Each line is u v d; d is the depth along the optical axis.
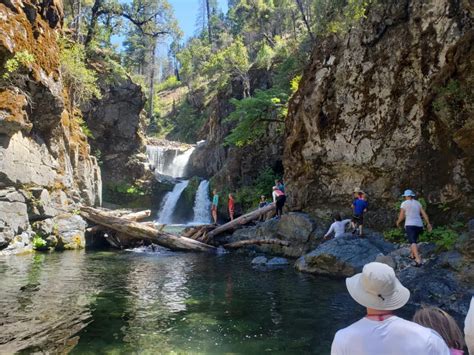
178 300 7.80
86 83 21.34
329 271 10.45
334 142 13.66
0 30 12.37
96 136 29.12
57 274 10.04
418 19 11.56
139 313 6.85
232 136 21.23
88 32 29.08
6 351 5.05
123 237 16.09
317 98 13.97
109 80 29.22
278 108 21.36
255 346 5.40
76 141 18.91
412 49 11.70
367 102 12.84
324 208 13.96
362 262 10.07
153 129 62.62
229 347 5.35
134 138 30.92
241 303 7.60
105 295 8.07
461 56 10.46
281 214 15.70
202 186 31.09
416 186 11.76
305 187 14.64
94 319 6.45
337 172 13.78
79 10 27.16
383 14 12.47
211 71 44.91
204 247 15.36
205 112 54.75
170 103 72.06
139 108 30.94
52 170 15.48
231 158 28.28
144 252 14.84
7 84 12.88
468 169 10.68
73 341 5.46
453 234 9.37
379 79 12.54
